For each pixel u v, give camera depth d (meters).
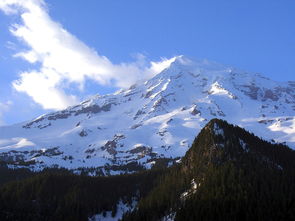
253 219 176.75
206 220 179.75
